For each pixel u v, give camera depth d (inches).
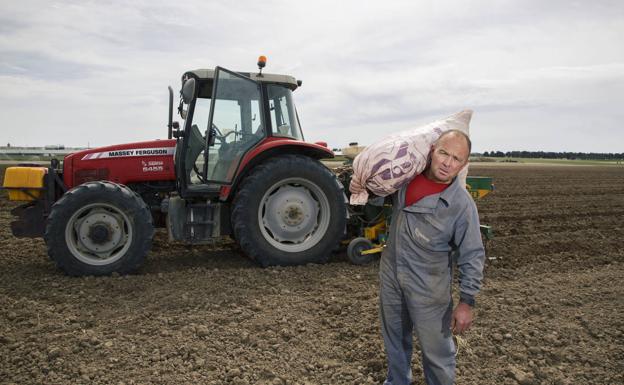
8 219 326.3
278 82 216.2
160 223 226.7
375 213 223.6
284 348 127.0
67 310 151.6
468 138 81.0
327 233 211.5
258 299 163.9
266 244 204.2
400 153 88.0
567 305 163.8
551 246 262.8
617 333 138.4
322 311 153.4
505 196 538.6
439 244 86.0
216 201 216.5
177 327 138.7
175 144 220.8
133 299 163.0
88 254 193.5
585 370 119.0
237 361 118.9
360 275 196.1
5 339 127.6
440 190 86.0
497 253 243.8
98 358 119.3
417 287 88.3
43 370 112.8
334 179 210.7
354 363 119.8
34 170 203.8
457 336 133.4
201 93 212.7
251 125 211.5
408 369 100.9
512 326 143.4
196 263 216.7
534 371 117.9
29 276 188.7
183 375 111.3
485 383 112.1
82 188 186.7
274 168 202.7
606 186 706.8
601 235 297.3
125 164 215.0
